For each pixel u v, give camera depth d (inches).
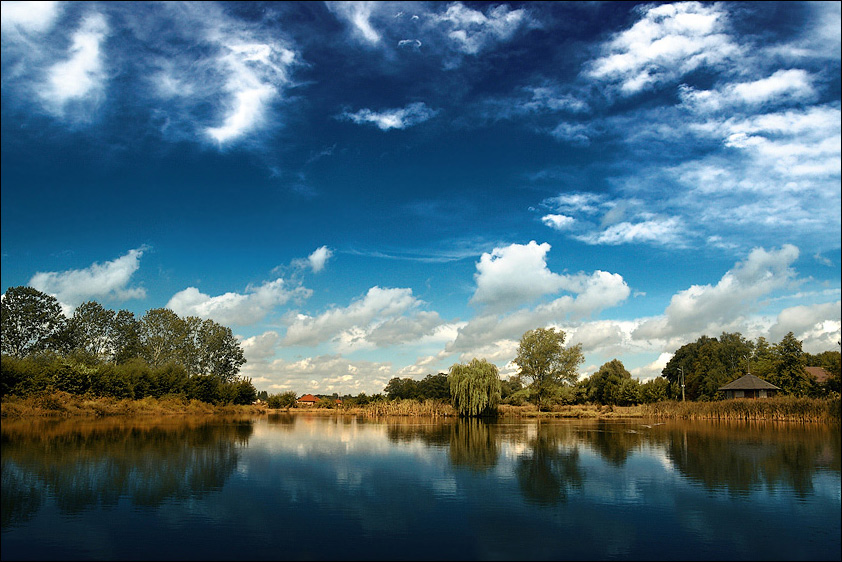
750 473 960.3
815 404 2252.7
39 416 2025.1
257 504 711.7
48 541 549.3
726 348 4151.1
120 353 3676.2
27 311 3085.6
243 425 2138.3
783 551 541.0
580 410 3484.3
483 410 2982.3
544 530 605.3
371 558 511.8
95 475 887.7
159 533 579.8
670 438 1589.6
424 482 871.1
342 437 1619.1
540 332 3762.3
